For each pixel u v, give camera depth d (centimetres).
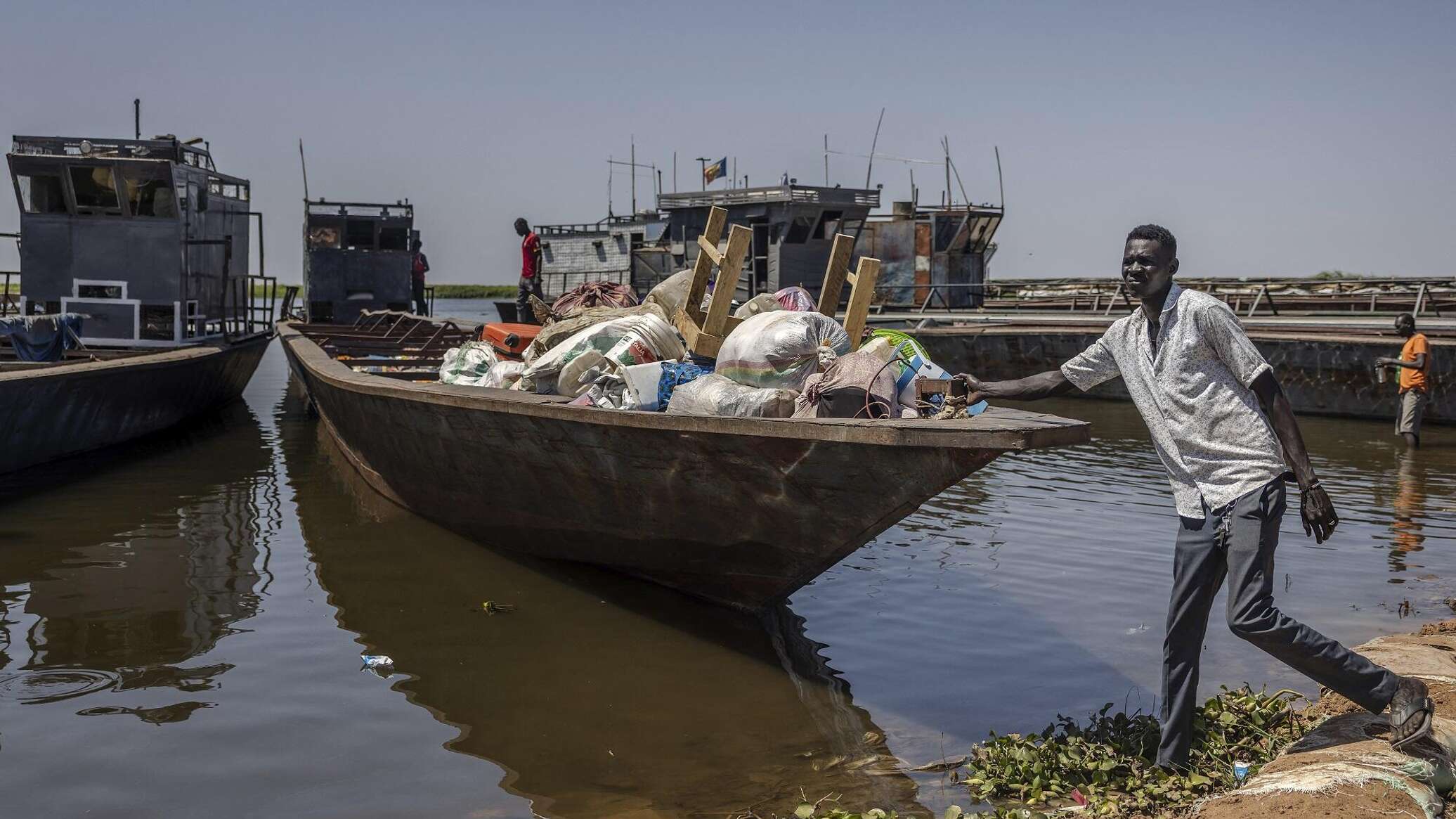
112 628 628
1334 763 387
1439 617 636
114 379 1198
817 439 518
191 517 932
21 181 1512
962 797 421
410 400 789
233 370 1745
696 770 449
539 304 1188
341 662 578
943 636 622
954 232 3192
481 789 430
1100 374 455
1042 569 766
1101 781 422
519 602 693
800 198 2655
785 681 553
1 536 853
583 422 626
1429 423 1686
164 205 1534
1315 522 380
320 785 432
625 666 575
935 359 2256
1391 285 2684
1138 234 407
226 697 526
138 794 424
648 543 679
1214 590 413
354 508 980
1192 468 405
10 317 1277
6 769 445
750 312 769
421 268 2622
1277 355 1809
